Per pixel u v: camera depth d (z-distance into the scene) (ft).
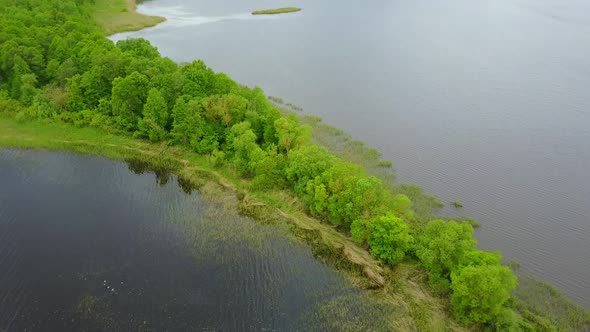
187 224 210.38
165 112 265.54
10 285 176.45
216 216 215.10
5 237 200.95
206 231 205.87
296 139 235.61
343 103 330.95
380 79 374.63
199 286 177.37
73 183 239.91
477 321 157.07
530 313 163.22
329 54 431.43
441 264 170.19
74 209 220.23
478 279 147.64
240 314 166.40
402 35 494.59
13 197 227.40
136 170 252.21
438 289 169.37
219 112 253.85
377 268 182.60
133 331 158.51
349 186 194.18
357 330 160.04
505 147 277.03
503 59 419.95
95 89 287.07
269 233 204.74
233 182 238.07
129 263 187.62
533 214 221.25
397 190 232.73
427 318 162.20
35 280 178.81
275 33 494.59
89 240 200.13
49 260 188.75
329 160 213.66
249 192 229.25
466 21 552.41
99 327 159.74
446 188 238.27
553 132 293.02
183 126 260.21
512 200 230.48
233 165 245.86
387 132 293.23
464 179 246.06
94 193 232.73
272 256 192.85
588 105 327.67
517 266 189.67
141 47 312.91
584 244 203.51
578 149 274.77
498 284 144.56
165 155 261.65
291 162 222.69
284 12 585.22
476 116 314.14
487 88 357.00
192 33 487.61
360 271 183.62
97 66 279.08
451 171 253.03
